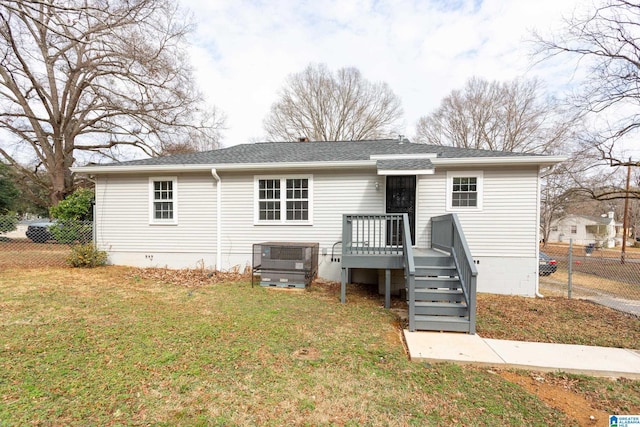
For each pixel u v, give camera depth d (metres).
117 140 20.69
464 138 27.89
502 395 3.10
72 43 14.72
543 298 7.68
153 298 6.22
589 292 9.02
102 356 3.60
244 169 8.96
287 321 5.10
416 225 8.37
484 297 7.53
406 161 8.23
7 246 12.69
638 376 3.54
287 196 9.02
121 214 9.66
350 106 28.16
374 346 4.23
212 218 9.31
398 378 3.37
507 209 8.02
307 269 7.70
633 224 34.41
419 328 4.88
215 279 8.29
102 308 5.41
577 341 4.56
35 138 18.22
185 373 3.28
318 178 8.84
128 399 2.79
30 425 2.42
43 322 4.61
